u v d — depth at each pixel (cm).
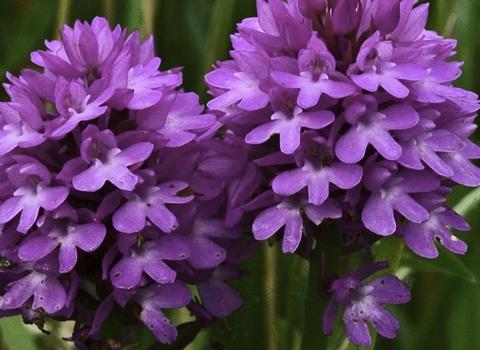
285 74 18
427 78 18
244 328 21
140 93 18
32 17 23
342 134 18
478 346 20
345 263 20
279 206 18
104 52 19
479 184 18
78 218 18
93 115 18
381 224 18
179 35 24
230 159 18
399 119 18
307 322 19
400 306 22
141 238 18
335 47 18
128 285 18
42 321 18
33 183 18
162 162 18
